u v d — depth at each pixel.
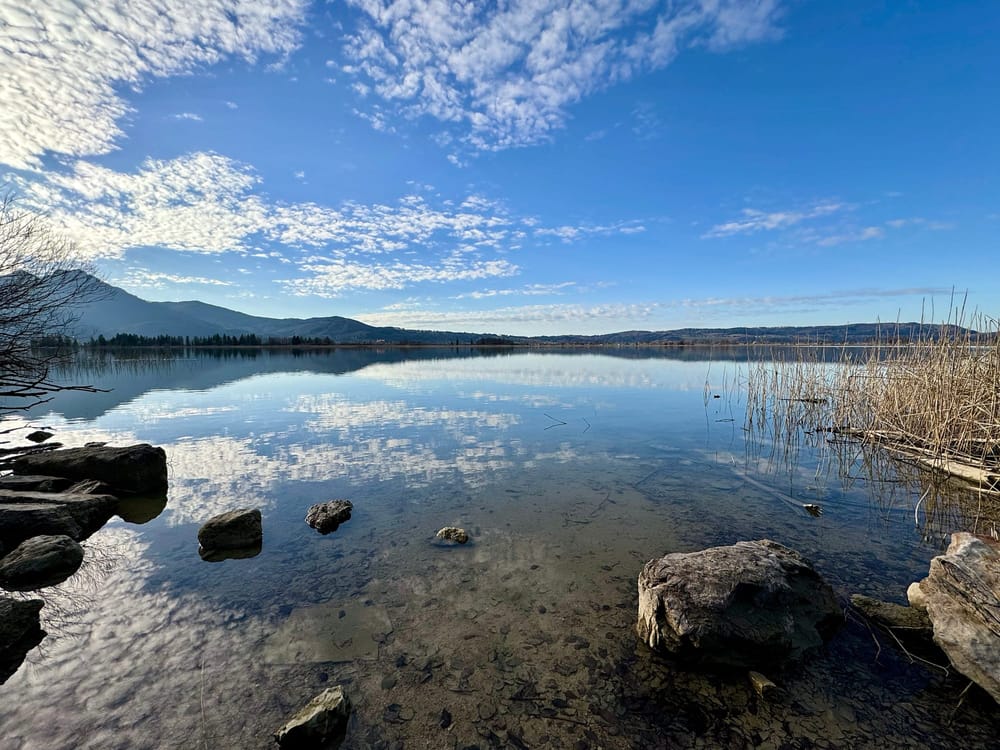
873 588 5.24
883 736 3.27
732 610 4.09
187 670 3.93
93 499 7.38
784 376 19.25
